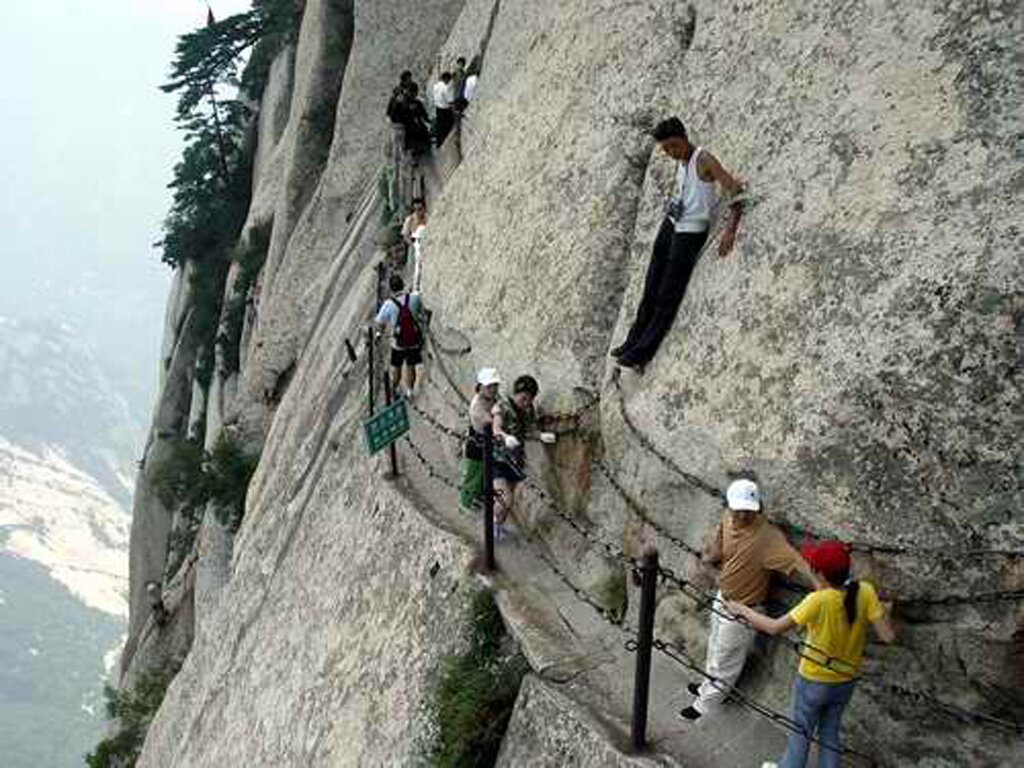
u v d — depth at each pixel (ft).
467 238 44.11
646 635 24.80
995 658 22.49
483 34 63.46
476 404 35.60
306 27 109.29
